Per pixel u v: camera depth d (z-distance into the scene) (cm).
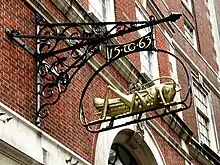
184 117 2433
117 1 2052
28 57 1428
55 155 1398
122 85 1889
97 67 1734
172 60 2473
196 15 3091
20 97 1362
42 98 1435
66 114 1524
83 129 1584
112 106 1423
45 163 1354
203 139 2636
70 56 1594
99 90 1727
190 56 2742
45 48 1485
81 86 1638
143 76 1997
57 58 1446
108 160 1848
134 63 2041
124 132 1864
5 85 1322
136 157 1983
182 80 2519
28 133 1323
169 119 2172
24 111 1362
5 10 1390
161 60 2331
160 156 2039
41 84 1443
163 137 2106
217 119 2869
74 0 1653
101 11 1944
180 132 2261
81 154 1544
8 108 1275
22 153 1272
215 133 2761
